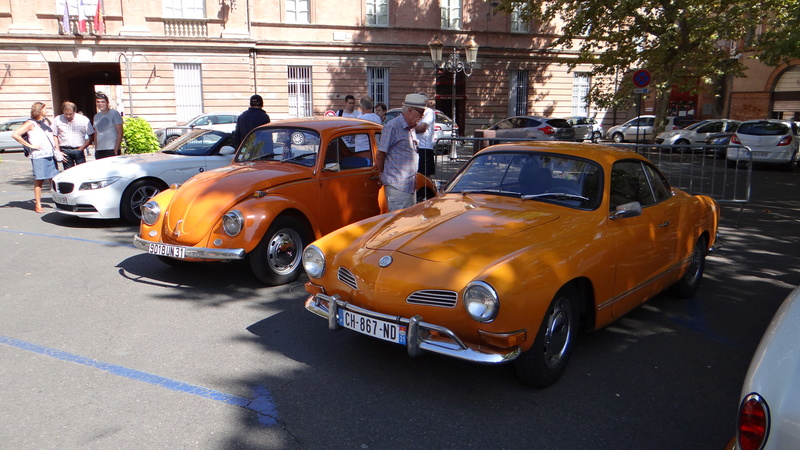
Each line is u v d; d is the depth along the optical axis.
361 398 3.84
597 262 4.11
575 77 34.22
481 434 3.42
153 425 3.48
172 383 4.02
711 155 9.67
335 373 4.20
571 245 4.01
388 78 29.42
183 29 25.44
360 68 28.66
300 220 6.39
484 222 4.27
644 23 20.05
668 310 5.63
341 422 3.54
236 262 7.17
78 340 4.73
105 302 5.65
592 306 4.22
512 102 32.75
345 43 28.02
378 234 4.35
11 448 3.23
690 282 5.89
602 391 3.97
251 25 26.36
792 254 7.82
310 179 6.42
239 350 4.58
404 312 3.77
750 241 8.57
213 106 26.20
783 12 19.14
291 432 3.43
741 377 4.22
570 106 34.28
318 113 28.22
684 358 4.53
